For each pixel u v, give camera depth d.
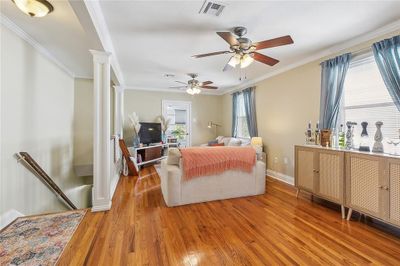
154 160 6.04
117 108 5.04
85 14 1.92
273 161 4.77
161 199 3.30
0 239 2.05
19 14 2.21
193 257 1.82
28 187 2.77
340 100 3.20
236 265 1.72
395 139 2.59
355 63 3.05
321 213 2.77
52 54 3.43
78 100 4.85
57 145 3.84
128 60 3.92
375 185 2.28
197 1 2.08
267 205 3.05
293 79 4.16
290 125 4.25
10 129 2.43
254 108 5.43
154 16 2.36
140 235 2.18
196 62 4.05
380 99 2.77
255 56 2.77
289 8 2.21
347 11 2.26
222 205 3.05
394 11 2.26
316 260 1.78
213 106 7.60
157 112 6.88
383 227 2.38
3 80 2.31
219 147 3.33
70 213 2.71
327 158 2.84
